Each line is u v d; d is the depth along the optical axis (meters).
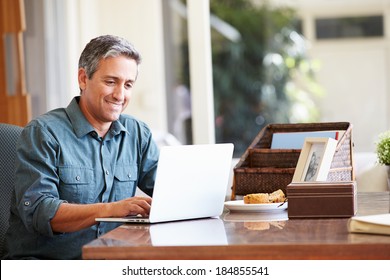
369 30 9.22
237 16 8.45
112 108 3.02
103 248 2.00
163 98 7.38
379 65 9.21
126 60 3.01
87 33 6.87
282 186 3.04
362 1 9.16
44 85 6.29
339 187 2.49
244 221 2.54
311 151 2.85
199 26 6.04
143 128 3.30
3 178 3.12
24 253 2.98
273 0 8.57
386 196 3.27
